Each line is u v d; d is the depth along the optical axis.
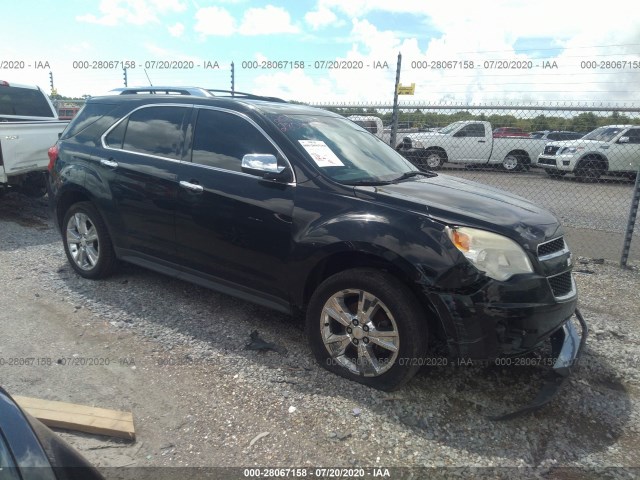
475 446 2.80
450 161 14.44
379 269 3.19
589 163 13.43
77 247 5.00
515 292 2.90
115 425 2.76
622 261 6.18
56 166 5.01
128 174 4.35
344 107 7.78
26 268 5.28
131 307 4.36
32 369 3.36
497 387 3.36
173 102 4.34
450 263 2.89
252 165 3.45
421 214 3.09
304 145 3.67
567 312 3.21
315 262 3.34
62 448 1.73
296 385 3.27
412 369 3.07
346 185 3.41
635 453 2.81
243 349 3.71
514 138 15.88
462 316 2.89
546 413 3.13
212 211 3.81
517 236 3.01
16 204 8.56
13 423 1.63
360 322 3.21
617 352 3.95
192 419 2.92
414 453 2.72
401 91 7.38
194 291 4.75
